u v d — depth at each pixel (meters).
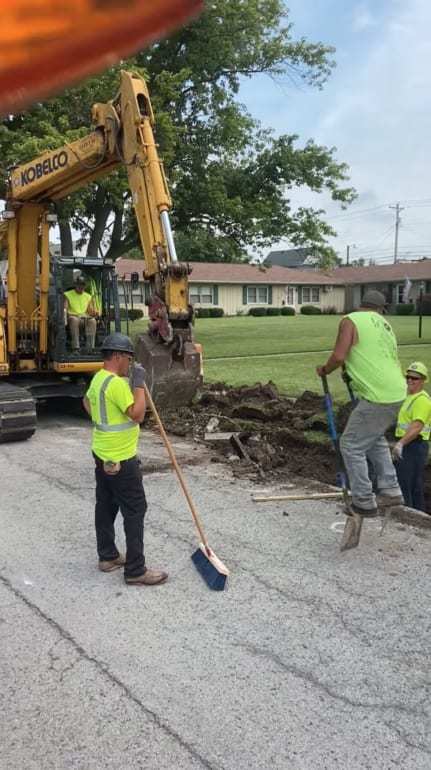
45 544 5.49
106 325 11.26
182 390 7.39
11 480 7.43
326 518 6.02
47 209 10.62
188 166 22.77
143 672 3.62
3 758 2.93
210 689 3.46
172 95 19.67
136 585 4.68
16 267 10.75
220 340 24.00
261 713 3.26
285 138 23.64
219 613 4.27
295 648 3.85
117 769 2.87
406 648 3.85
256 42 22.83
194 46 22.08
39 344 11.05
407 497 6.94
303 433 8.98
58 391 11.11
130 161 8.04
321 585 4.65
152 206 7.77
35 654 3.80
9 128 17.41
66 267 10.85
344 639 3.94
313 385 12.82
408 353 17.03
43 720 3.21
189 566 4.99
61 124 16.89
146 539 5.54
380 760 2.92
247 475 7.48
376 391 4.98
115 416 4.53
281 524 5.88
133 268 42.94
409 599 4.43
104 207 22.02
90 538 5.62
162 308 7.36
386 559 5.09
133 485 4.59
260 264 25.39
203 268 50.66
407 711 3.27
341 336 5.09
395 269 54.84
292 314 50.62
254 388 11.71
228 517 6.07
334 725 3.16
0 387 9.81
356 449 5.10
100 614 4.27
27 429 9.45
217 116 22.94
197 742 3.04
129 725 3.17
